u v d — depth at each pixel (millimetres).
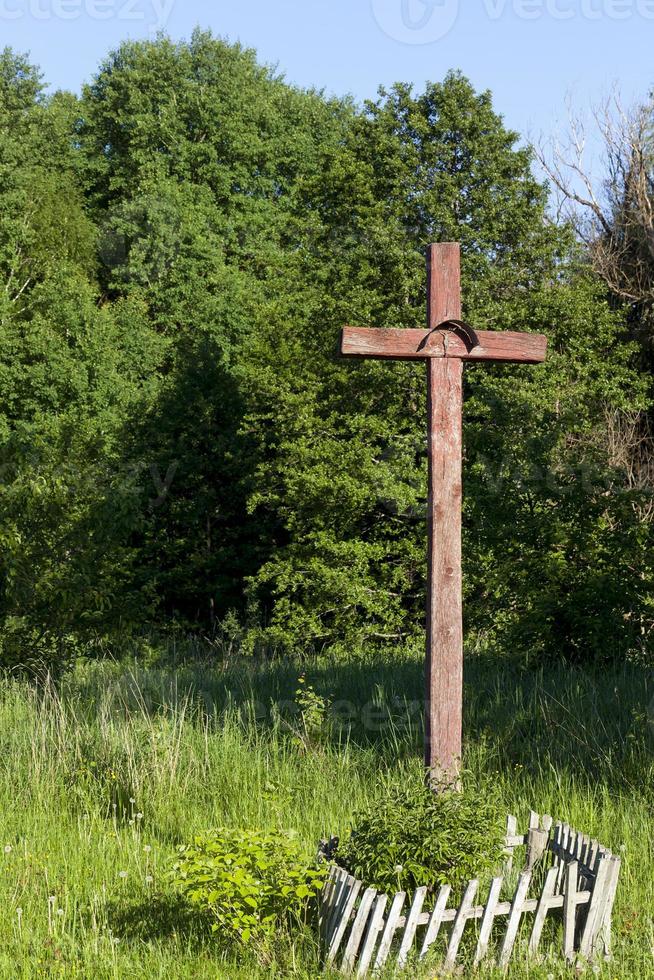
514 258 22656
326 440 22094
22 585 12562
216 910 5266
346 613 21656
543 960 5223
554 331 22422
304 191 24500
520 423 18531
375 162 23688
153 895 6094
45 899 6082
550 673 10844
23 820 7477
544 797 7465
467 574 12805
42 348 29234
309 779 8203
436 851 5418
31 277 32844
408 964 5094
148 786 7902
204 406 26094
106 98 38875
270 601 26453
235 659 16703
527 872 5250
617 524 12148
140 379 31547
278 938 5336
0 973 5094
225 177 36688
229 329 33281
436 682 6684
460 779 6453
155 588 25984
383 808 5727
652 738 8164
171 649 20734
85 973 5148
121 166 38312
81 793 7852
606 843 6668
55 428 15367
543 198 23031
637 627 11633
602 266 26703
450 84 23047
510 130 23109
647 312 25984
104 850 6910
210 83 39156
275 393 23281
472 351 6875
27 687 10914
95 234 36250
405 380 21922
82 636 13102
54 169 37531
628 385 24344
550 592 11516
